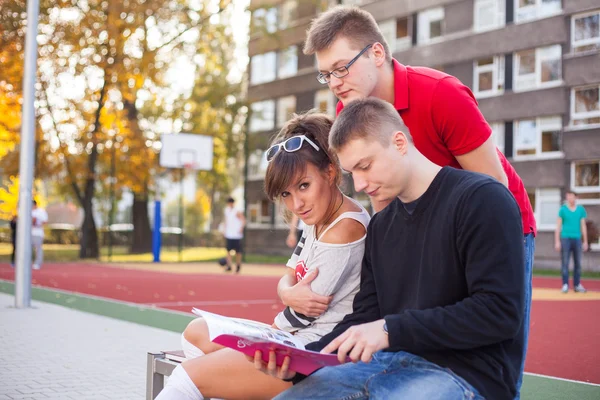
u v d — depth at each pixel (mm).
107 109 29672
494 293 2352
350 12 3414
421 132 3471
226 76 38406
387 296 2717
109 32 27188
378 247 2764
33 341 7402
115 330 8328
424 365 2514
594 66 28469
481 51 31828
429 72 3488
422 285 2578
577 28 29031
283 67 41688
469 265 2424
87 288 14805
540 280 19969
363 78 3396
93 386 5406
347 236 3002
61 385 5418
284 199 3084
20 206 10445
